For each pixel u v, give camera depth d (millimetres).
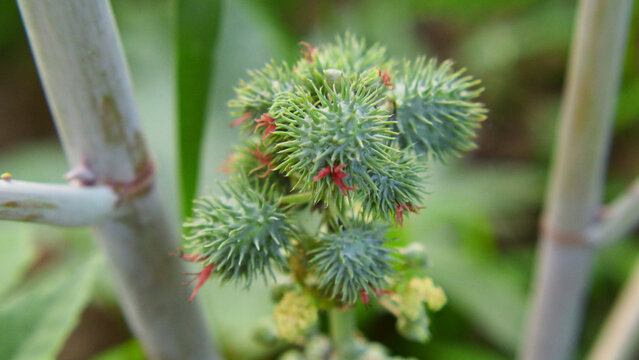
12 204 157
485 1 471
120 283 194
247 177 171
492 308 364
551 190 250
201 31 205
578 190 239
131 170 177
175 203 328
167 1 421
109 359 313
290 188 169
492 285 372
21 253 250
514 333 357
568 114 229
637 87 427
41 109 509
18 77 497
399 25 466
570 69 225
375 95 159
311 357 210
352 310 185
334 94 151
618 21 209
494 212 458
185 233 205
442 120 168
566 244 251
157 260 188
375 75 162
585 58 216
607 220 248
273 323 206
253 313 324
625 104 433
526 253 449
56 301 213
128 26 406
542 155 488
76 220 169
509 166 486
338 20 427
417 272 185
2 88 500
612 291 419
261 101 166
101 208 173
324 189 153
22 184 158
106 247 185
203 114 209
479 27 518
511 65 512
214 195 164
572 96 225
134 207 179
